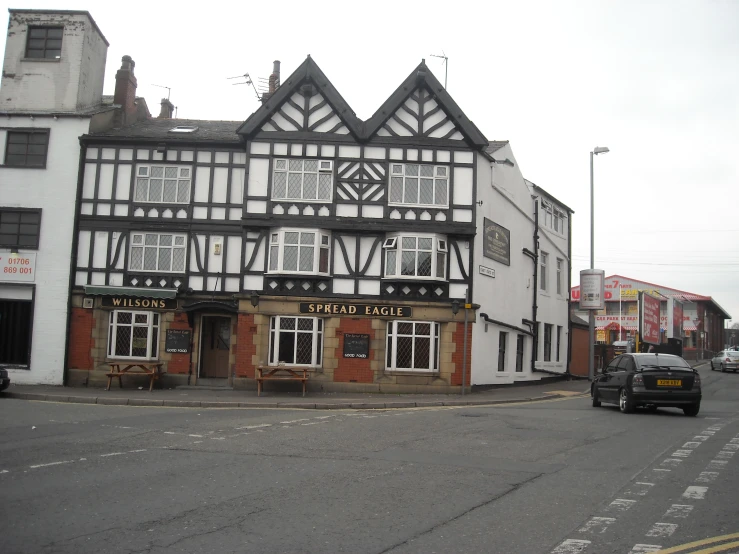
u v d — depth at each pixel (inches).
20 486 322.3
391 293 928.9
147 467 369.7
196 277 960.9
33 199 979.9
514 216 1125.7
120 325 961.5
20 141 994.1
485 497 311.3
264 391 916.0
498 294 1038.4
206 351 974.4
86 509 282.7
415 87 955.3
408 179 943.7
